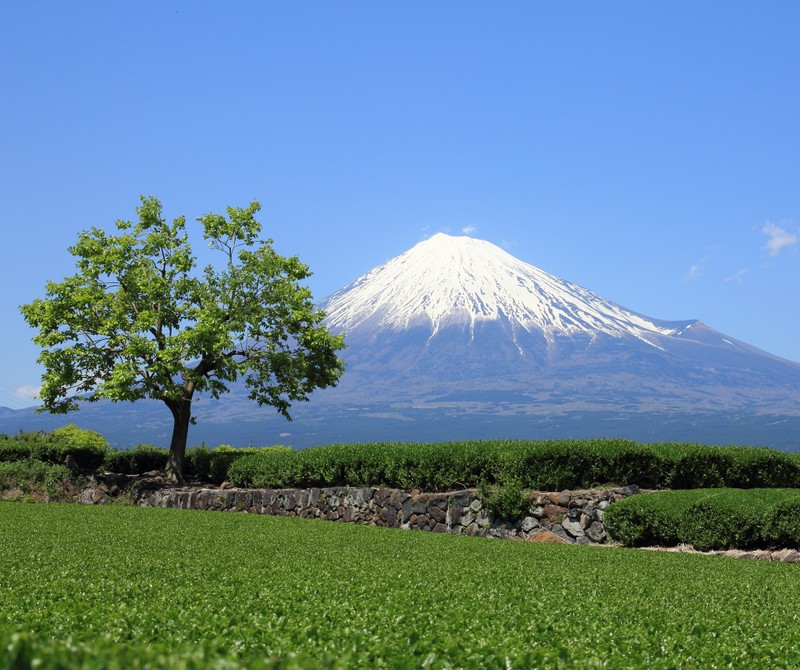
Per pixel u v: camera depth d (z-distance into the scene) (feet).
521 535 61.41
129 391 92.38
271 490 81.15
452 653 16.89
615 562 43.65
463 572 36.29
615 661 17.80
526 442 66.95
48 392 95.04
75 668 10.33
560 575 36.37
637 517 55.06
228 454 100.63
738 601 30.66
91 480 91.91
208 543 48.26
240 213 101.71
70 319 94.48
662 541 54.39
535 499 61.46
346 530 60.80
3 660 10.45
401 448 72.43
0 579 30.45
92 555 40.47
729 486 65.62
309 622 20.62
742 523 50.85
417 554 44.96
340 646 17.40
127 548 44.29
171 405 99.40
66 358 94.32
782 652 21.09
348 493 73.82
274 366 100.12
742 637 22.82
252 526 62.03
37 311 94.84
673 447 67.15
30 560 38.04
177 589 27.45
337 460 75.97
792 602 31.30
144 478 96.37
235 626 19.43
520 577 34.99
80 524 59.31
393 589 29.09
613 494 59.93
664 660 18.47
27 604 23.75
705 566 43.11
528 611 25.00
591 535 58.49
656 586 34.09
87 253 97.30
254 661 12.03
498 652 17.03
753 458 65.46
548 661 16.75
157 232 100.27
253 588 28.27
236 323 95.71
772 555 49.26
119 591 26.76
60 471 90.79
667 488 64.80
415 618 21.83
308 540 51.98
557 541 59.36
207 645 15.92
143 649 12.27
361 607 23.85
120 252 96.94
